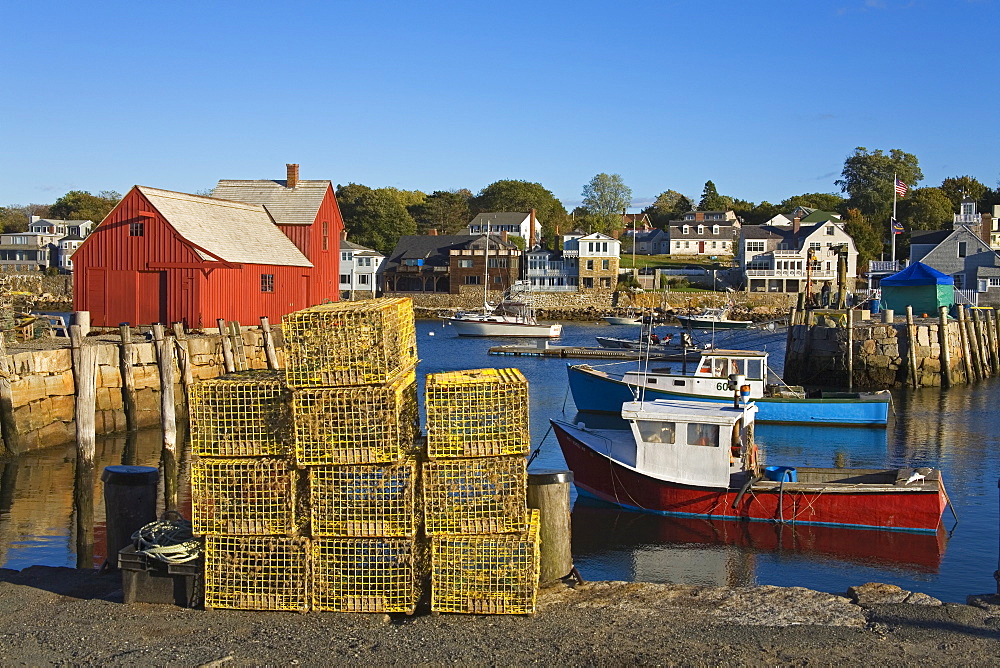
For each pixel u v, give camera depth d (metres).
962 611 9.30
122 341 26.61
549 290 97.38
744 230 99.44
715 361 30.08
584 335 74.19
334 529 9.08
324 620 9.00
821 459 23.67
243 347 33.97
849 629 8.83
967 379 40.91
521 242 118.31
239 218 42.31
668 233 120.19
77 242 107.81
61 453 23.25
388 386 8.95
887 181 116.56
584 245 98.12
